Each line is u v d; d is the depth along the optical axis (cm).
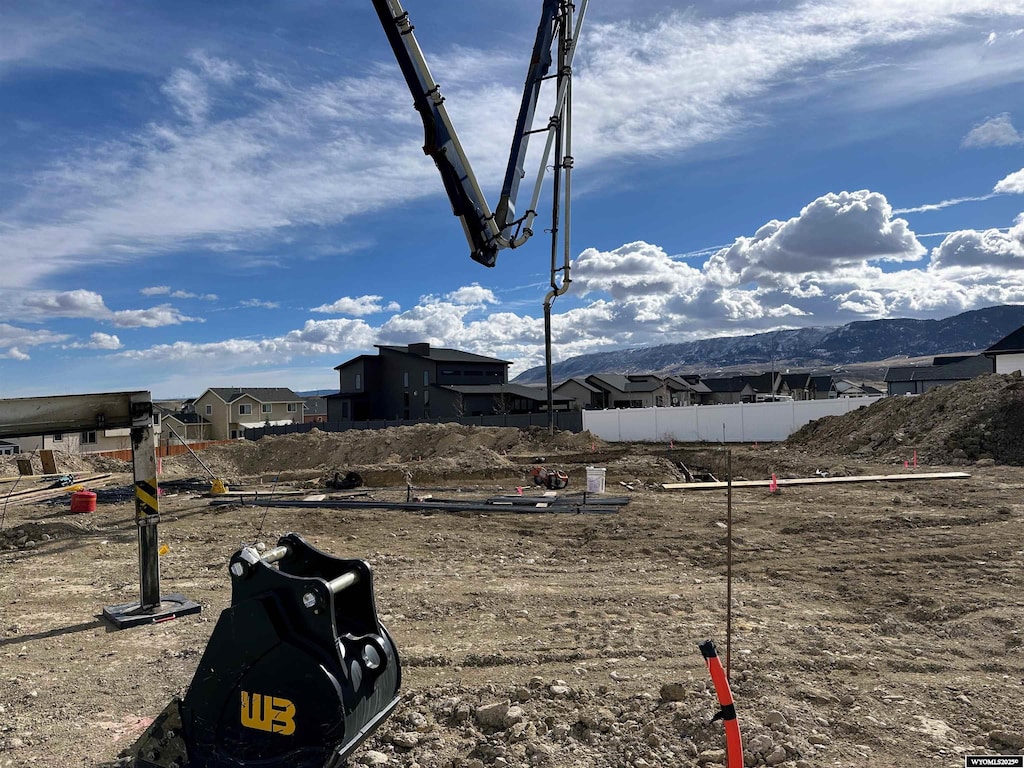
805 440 2919
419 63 1119
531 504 1568
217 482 2034
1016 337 3738
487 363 6347
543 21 1241
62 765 439
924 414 2391
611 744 431
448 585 895
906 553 1016
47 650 681
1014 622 678
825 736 437
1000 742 430
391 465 2484
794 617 738
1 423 683
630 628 693
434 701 495
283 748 323
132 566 1079
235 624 335
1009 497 1424
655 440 3819
